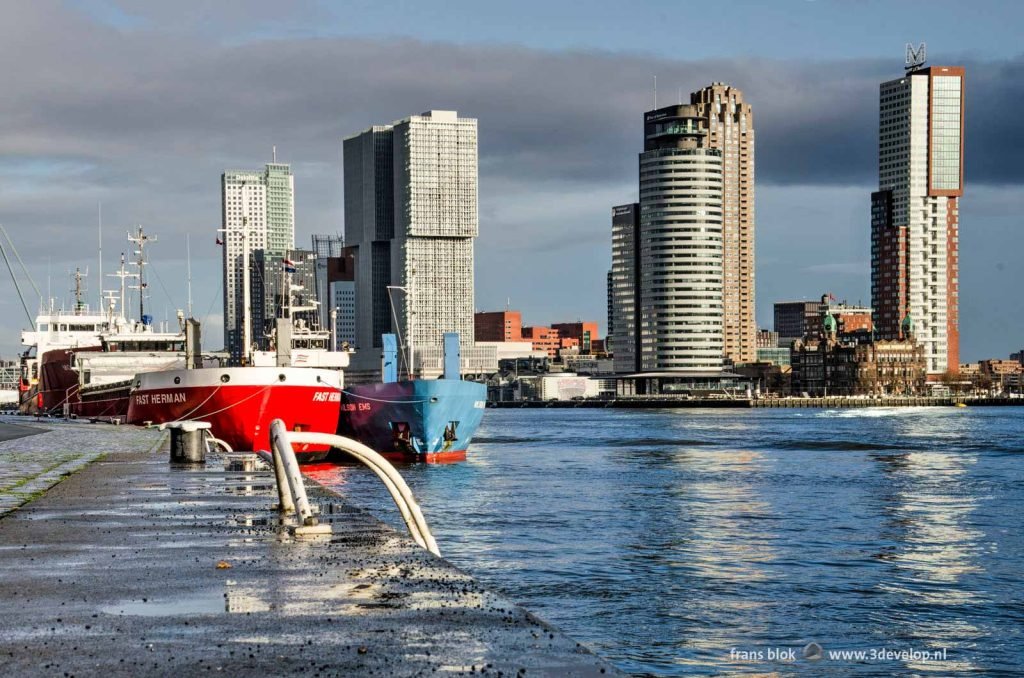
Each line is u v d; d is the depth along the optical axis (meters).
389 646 9.11
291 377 70.38
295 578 12.45
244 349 86.12
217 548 14.86
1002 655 27.19
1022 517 54.44
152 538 15.88
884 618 31.05
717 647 27.78
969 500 62.97
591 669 8.32
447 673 8.21
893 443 132.00
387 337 93.38
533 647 9.02
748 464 95.00
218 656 8.80
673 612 31.67
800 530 49.19
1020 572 38.19
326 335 104.56
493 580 36.59
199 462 33.03
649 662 26.38
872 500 63.22
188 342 74.62
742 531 48.75
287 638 9.41
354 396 90.94
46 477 27.42
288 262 113.12
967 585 35.78
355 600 11.09
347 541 15.52
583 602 33.09
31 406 133.12
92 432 58.56
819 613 31.70
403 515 17.66
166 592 11.61
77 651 9.00
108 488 24.12
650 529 49.25
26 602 11.10
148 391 73.00
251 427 69.88
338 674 8.22
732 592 34.53
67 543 15.40
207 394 70.12
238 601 11.08
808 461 99.38
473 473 81.56
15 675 8.23
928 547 43.84
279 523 17.50
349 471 78.06
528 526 50.38
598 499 63.12
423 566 13.29
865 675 25.39
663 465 93.50
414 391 86.25
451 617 10.23
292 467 17.83
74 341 122.38
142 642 9.30
